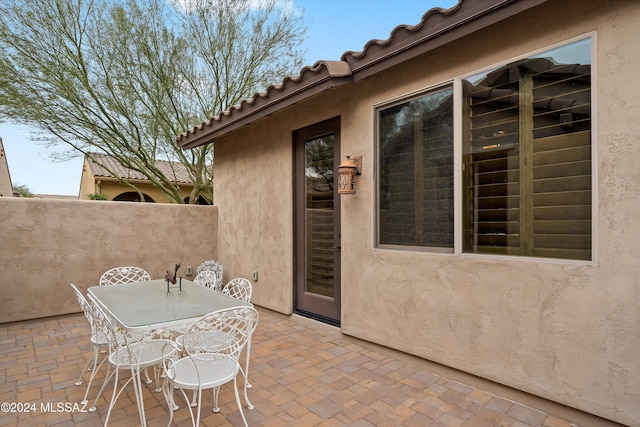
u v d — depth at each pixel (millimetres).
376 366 3391
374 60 3293
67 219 5234
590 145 2352
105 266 5547
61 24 7863
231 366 2430
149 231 5988
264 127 5422
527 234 2658
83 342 4113
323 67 3516
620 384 2199
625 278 2174
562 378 2438
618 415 2207
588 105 2363
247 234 5840
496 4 2414
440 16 2758
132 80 8734
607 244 2242
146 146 9992
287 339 4137
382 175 3699
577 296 2361
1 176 14750
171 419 2340
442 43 2803
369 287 3752
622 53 2180
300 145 4848
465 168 3006
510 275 2682
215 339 2887
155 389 2977
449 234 3123
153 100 9094
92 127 8930
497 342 2762
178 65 9102
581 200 2396
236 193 6148
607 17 2238
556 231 2512
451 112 3105
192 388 2164
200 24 9109
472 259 2904
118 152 9797
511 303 2680
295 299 4945
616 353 2211
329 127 4383
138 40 8406
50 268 5086
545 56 2541
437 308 3145
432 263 3180
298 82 3893
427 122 3295
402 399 2777
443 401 2744
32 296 4949
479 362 2869
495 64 2785
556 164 2510
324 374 3223
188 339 2340
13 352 3799
